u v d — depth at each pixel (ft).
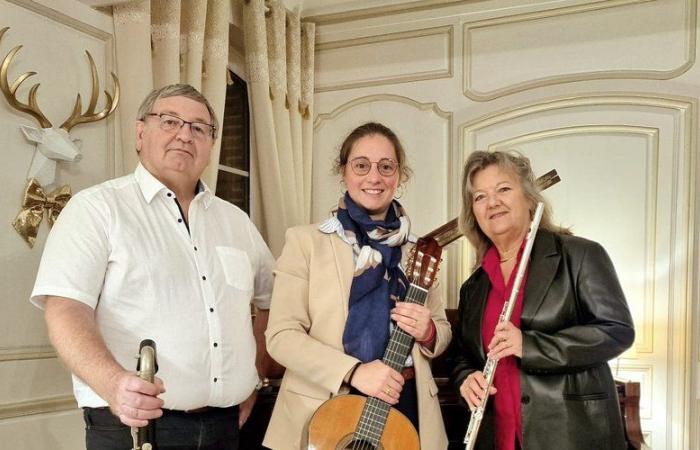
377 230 5.98
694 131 10.32
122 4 7.55
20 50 6.34
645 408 10.45
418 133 11.96
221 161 11.42
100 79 7.36
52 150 6.40
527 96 11.28
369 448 5.36
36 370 6.45
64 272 4.92
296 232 6.11
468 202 6.67
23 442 6.28
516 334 5.66
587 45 10.93
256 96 10.52
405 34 12.05
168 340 5.32
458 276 11.57
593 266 5.86
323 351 5.46
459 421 7.12
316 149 12.67
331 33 12.56
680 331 10.30
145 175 5.77
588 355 5.49
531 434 5.65
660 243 10.52
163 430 5.32
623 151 10.78
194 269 5.68
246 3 10.51
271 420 5.88
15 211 6.24
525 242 6.17
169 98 5.83
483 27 11.55
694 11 10.34
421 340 5.69
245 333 5.93
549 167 11.20
